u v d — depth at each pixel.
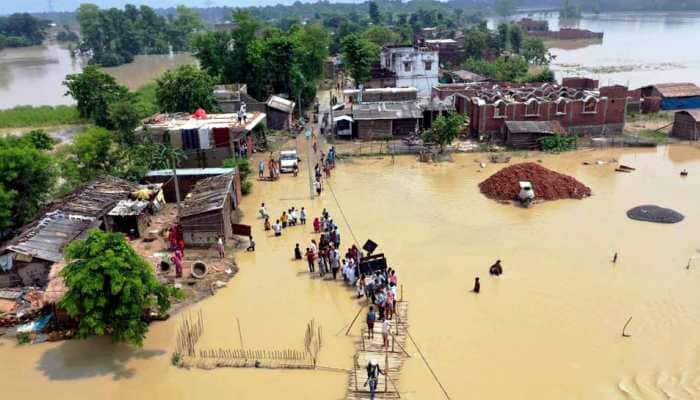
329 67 104.75
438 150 52.84
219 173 40.09
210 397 20.36
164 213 38.28
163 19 197.12
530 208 38.25
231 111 63.12
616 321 24.53
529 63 122.62
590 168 47.25
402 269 29.66
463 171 47.34
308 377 21.39
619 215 36.62
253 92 73.19
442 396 20.16
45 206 34.78
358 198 41.06
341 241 33.19
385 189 42.97
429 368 21.70
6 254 27.20
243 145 50.88
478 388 20.55
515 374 21.27
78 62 166.88
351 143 57.34
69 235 29.53
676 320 24.48
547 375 21.19
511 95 60.09
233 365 22.00
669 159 49.62
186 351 22.83
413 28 174.62
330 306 26.41
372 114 58.44
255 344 23.39
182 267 30.08
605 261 30.11
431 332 24.05
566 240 32.91
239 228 33.00
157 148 44.16
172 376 21.50
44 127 73.38
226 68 72.56
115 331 22.03
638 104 68.25
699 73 106.81
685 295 26.50
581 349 22.67
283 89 73.50
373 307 26.00
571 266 29.64
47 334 24.00
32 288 27.22
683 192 40.94
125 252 21.95
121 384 21.03
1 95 107.06
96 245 21.62
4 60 175.12
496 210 38.03
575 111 56.53
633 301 26.08
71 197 34.22
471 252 31.53
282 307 26.38
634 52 146.88
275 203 40.41
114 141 45.94
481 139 55.91
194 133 46.41
